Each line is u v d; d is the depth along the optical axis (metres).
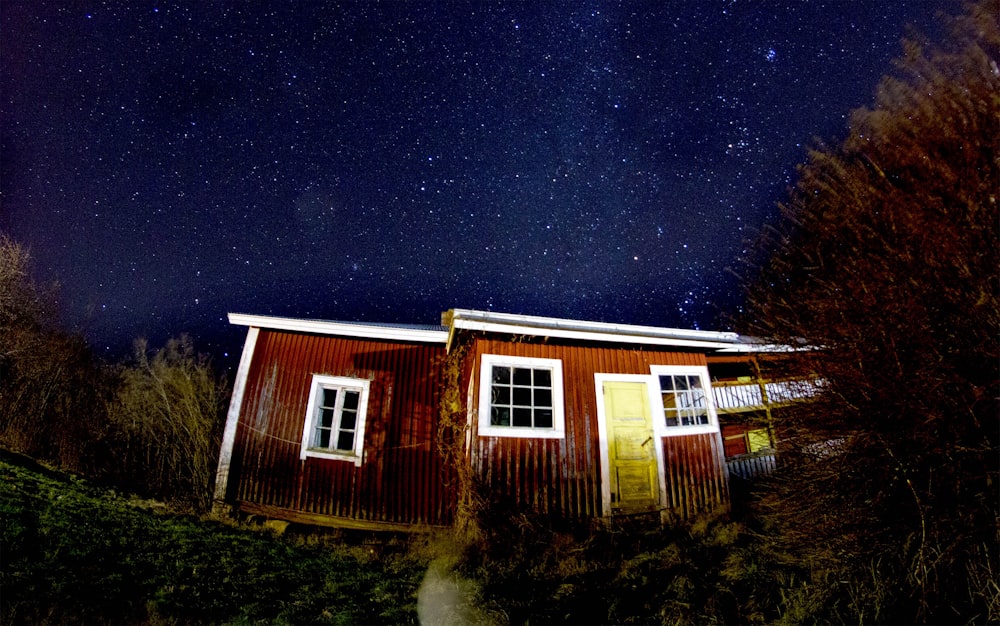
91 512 6.90
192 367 15.05
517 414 10.12
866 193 4.45
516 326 9.01
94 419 14.65
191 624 4.33
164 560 5.66
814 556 5.20
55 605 4.14
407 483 9.09
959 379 3.77
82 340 17.08
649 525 8.62
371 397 9.50
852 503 4.65
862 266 4.26
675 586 5.67
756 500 8.95
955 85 4.09
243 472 8.70
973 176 3.81
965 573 4.12
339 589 5.77
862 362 4.18
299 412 9.19
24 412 13.98
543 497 8.49
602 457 9.02
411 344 10.06
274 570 6.07
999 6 3.84
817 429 4.80
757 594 5.16
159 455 13.27
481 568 6.79
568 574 6.59
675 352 10.21
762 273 5.44
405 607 5.44
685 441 9.59
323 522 8.64
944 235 3.81
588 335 9.37
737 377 12.27
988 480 3.76
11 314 15.15
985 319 3.65
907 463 4.07
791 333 4.92
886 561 4.61
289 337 9.57
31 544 5.22
